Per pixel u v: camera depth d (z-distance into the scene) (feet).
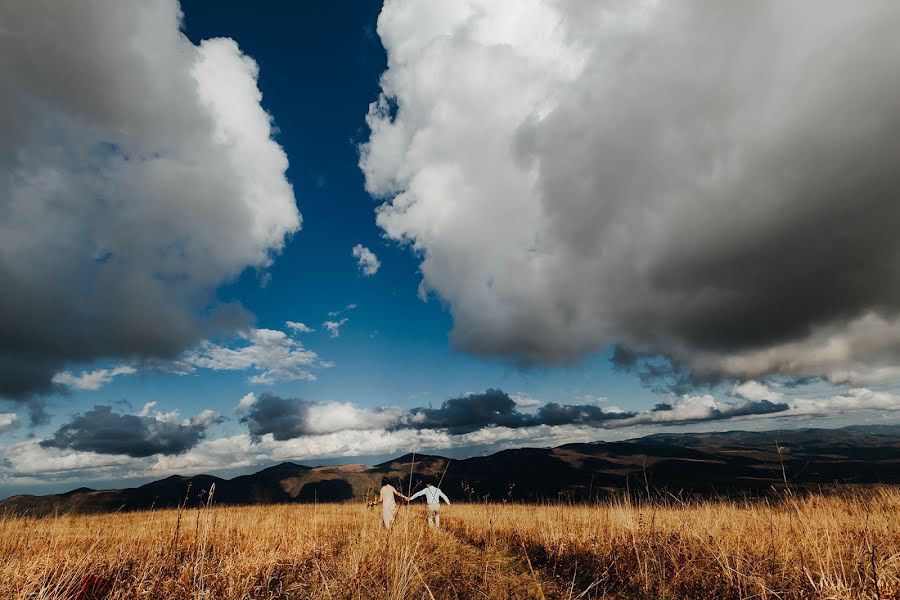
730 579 16.21
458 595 17.42
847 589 12.52
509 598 17.38
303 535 31.78
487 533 30.89
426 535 31.71
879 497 28.63
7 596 16.05
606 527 27.48
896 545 16.97
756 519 23.68
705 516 24.23
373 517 36.19
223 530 29.40
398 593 15.37
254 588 19.36
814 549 15.46
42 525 33.04
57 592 16.12
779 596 14.35
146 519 46.29
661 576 18.52
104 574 18.99
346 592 17.60
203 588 17.61
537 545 28.81
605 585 19.38
